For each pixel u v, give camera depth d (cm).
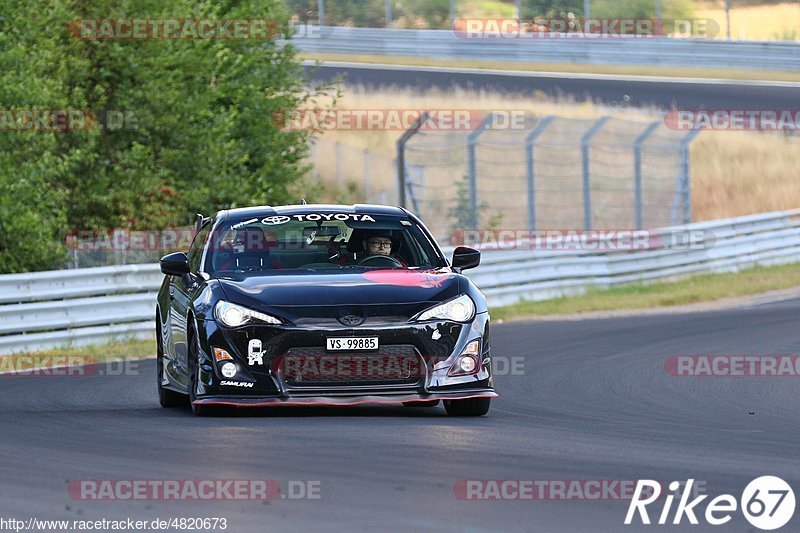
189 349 3195
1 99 6912
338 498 2047
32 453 2580
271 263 3356
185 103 8056
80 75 7738
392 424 2981
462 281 3206
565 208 11950
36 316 5597
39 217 6762
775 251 10044
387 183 11912
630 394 3878
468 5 17375
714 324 6262
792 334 5706
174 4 8106
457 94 14088
